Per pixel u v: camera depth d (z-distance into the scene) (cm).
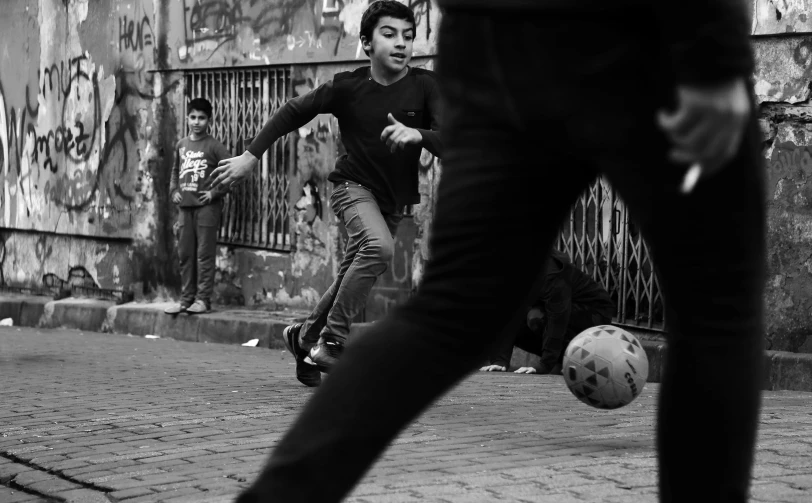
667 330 197
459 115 191
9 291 1556
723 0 162
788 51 799
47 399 629
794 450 405
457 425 497
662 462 202
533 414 542
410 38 607
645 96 174
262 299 1176
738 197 180
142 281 1320
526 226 190
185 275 1191
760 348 193
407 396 186
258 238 1182
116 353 977
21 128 1537
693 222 180
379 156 615
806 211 790
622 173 180
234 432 491
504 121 185
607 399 433
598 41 174
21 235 1545
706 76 161
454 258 190
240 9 1194
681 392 194
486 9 183
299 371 677
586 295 833
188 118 1202
